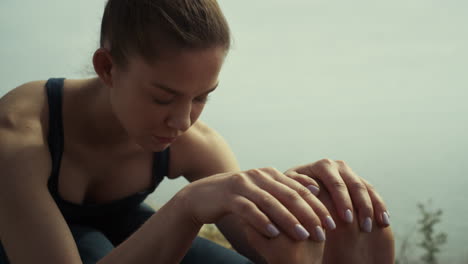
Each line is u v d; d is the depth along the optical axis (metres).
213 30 0.82
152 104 0.85
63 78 1.08
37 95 1.04
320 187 0.79
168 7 0.81
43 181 0.92
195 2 0.82
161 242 0.75
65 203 1.08
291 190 0.67
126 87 0.88
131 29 0.84
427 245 2.47
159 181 1.22
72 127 1.05
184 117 0.86
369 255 0.79
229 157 1.22
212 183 0.73
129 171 1.16
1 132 0.94
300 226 0.63
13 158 0.90
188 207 0.73
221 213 0.69
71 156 1.07
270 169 0.73
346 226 0.78
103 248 1.01
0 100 1.03
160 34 0.81
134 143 1.12
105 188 1.16
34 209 0.86
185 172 1.22
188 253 1.07
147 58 0.82
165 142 0.92
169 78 0.81
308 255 0.64
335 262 0.79
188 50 0.80
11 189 0.87
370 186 0.82
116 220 1.24
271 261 0.64
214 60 0.83
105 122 1.04
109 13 0.91
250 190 0.67
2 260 1.00
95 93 1.05
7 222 0.85
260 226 0.64
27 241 0.83
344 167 0.83
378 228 0.80
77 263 0.83
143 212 1.27
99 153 1.09
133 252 0.76
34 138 0.96
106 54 0.91
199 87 0.84
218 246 1.09
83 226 1.10
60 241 0.84
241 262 1.04
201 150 1.19
